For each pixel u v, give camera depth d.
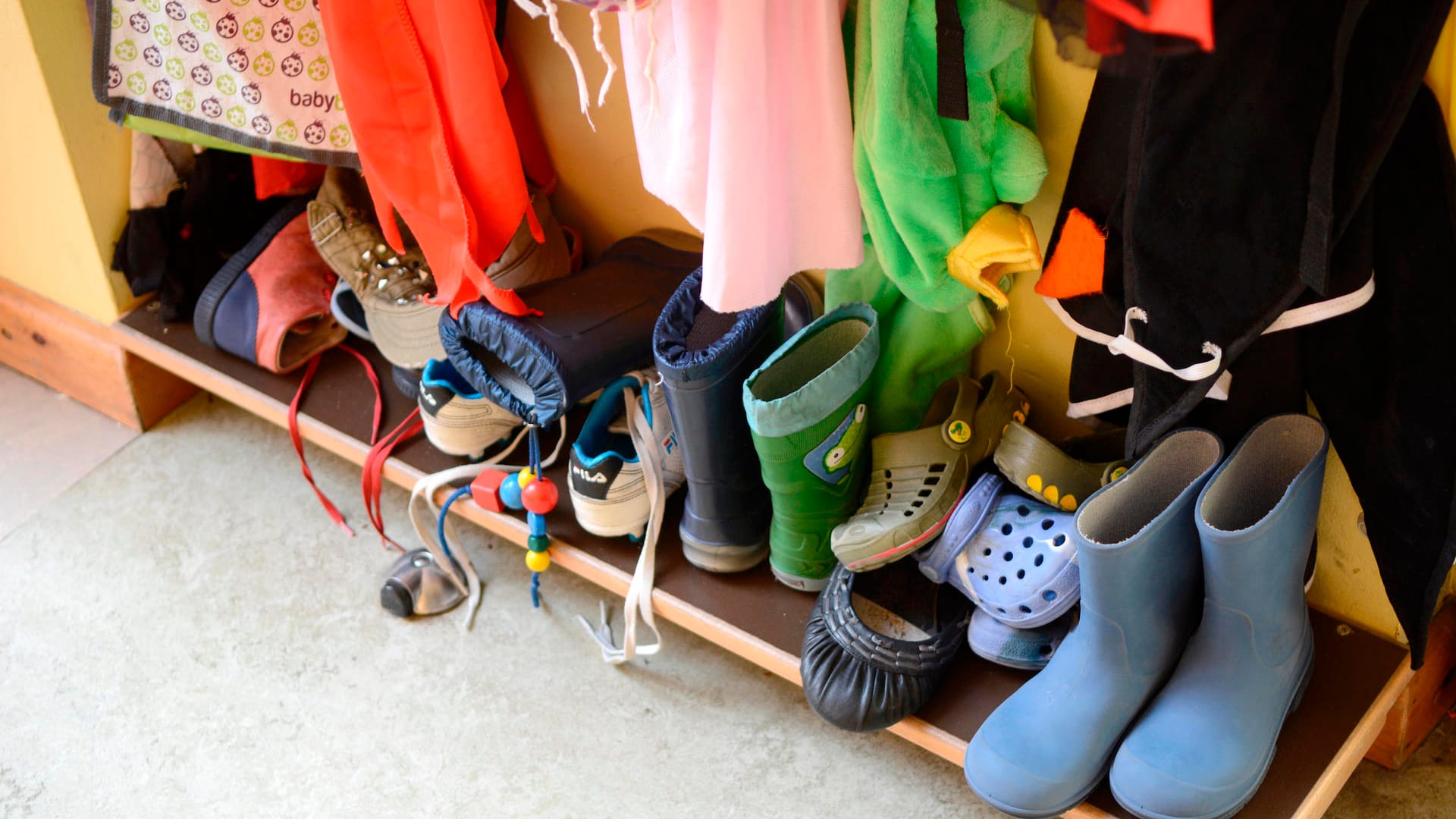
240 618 1.52
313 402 1.61
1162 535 1.02
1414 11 0.79
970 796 1.27
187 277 1.71
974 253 1.06
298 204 1.69
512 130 1.37
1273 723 1.08
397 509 1.66
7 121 1.58
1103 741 1.10
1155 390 1.03
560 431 1.53
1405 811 1.22
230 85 1.38
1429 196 0.90
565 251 1.53
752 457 1.30
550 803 1.30
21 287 1.82
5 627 1.51
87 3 1.40
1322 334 1.03
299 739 1.38
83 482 1.71
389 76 1.23
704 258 1.08
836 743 1.34
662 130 1.10
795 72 1.01
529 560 1.42
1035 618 1.17
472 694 1.41
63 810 1.31
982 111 1.01
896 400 1.32
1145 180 0.91
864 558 1.21
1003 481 1.21
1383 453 1.03
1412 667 1.13
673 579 1.36
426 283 1.52
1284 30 0.80
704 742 1.35
